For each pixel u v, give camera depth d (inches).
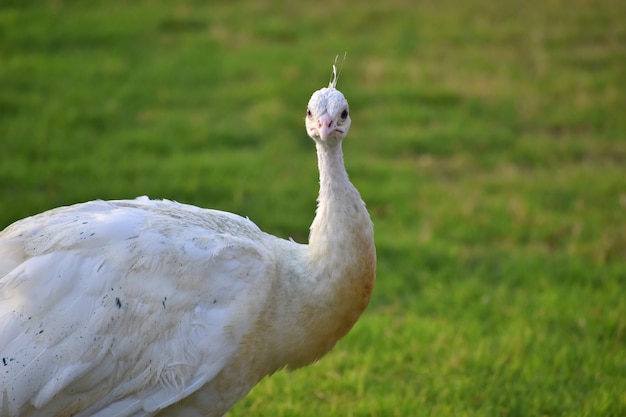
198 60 583.8
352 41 631.8
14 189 405.1
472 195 415.5
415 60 600.7
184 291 183.2
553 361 279.9
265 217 386.9
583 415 248.2
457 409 252.1
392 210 401.7
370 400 255.8
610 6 730.8
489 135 488.4
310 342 199.2
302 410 249.8
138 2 703.7
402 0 741.3
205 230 192.4
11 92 513.0
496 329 304.2
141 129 481.4
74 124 481.4
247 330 188.1
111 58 579.5
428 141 482.0
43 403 171.6
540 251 369.1
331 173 199.6
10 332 171.0
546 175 445.7
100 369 176.6
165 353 180.9
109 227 182.2
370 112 518.3
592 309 313.4
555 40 648.4
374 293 331.6
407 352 284.5
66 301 174.9
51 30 617.6
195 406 193.0
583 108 530.9
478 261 360.5
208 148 466.9
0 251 180.7
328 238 197.2
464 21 689.0
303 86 542.9
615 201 412.5
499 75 577.9
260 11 700.0
